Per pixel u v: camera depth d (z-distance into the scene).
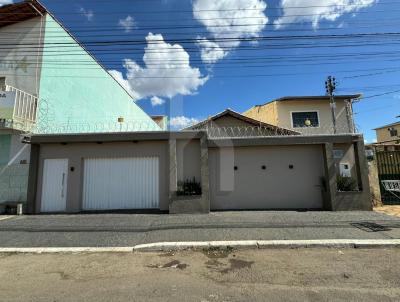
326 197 10.46
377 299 3.69
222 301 3.71
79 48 13.84
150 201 10.68
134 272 4.87
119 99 18.44
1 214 10.32
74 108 13.32
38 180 10.74
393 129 32.84
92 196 10.78
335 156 11.02
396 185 10.94
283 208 10.73
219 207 10.75
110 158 10.91
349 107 19.05
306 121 18.89
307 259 5.36
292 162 11.00
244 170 10.98
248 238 6.56
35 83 11.33
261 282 4.33
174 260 5.48
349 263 5.09
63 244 6.52
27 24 11.78
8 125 9.99
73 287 4.26
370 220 8.18
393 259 5.27
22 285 4.37
